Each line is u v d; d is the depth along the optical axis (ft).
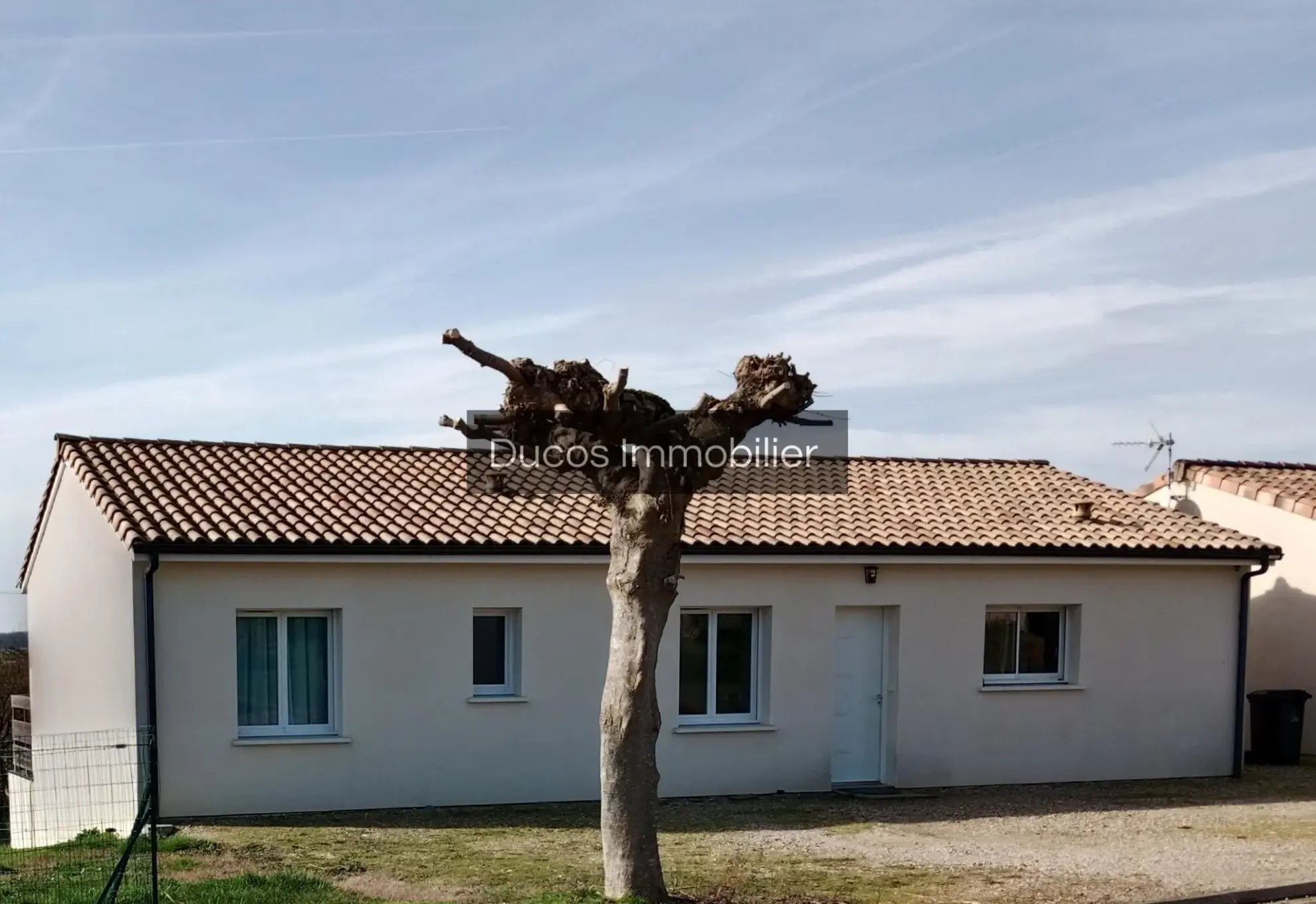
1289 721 60.34
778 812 47.19
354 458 56.03
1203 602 56.85
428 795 47.34
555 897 31.01
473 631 48.52
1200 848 40.42
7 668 93.50
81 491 52.31
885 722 53.21
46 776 48.37
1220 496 68.69
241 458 53.93
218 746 44.75
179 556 43.57
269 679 46.52
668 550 30.78
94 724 49.83
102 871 34.99
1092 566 55.06
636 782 30.55
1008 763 53.83
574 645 49.29
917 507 57.31
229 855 37.50
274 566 45.65
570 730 49.08
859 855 38.88
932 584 53.16
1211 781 55.52
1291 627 64.54
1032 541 53.62
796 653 51.60
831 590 52.08
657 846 30.94
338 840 40.65
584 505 52.75
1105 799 50.78
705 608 51.39
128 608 44.73
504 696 48.75
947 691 53.21
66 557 55.31
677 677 50.47
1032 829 44.11
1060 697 54.70
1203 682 56.70
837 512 55.42
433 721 47.55
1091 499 60.80
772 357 31.53
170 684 44.14
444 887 33.40
